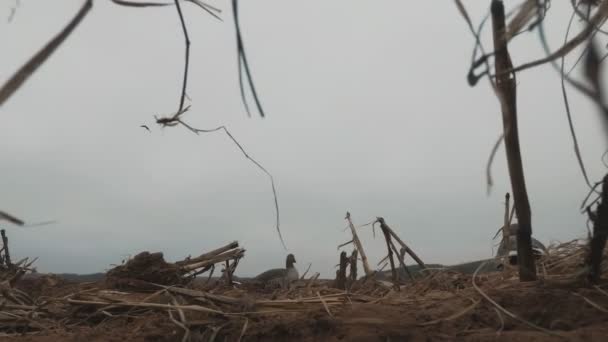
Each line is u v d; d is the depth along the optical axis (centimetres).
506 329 308
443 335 299
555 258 434
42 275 790
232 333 341
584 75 104
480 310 328
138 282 485
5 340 377
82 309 439
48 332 399
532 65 117
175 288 409
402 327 311
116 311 429
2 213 102
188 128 211
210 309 367
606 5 123
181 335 349
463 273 480
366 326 316
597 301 320
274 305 379
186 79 150
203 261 604
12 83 90
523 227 349
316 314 345
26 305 489
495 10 235
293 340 319
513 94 301
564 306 316
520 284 354
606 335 273
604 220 319
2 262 741
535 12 121
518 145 327
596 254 335
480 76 113
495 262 505
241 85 101
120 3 124
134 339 347
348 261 614
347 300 386
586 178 170
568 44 121
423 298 380
